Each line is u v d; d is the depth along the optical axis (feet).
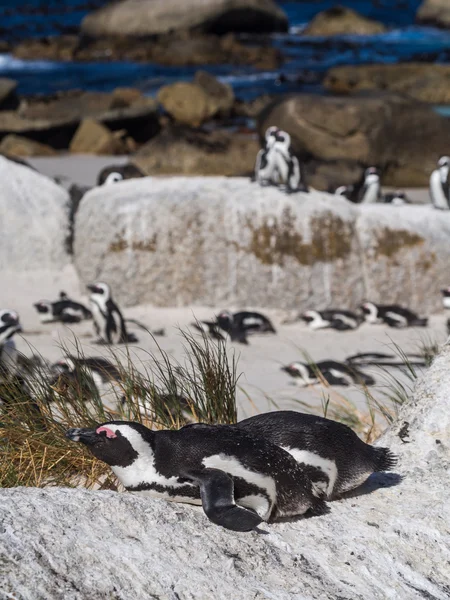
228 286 64.03
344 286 64.54
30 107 144.05
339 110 115.34
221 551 16.44
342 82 178.09
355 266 64.80
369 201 93.35
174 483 16.75
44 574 14.85
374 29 256.73
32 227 69.67
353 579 16.63
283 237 63.62
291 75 198.08
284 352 53.67
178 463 16.67
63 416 26.86
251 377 46.21
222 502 15.69
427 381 23.77
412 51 228.63
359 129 114.73
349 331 60.54
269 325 59.00
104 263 64.90
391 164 114.73
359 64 198.49
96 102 149.18
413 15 302.25
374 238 65.46
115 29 232.53
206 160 113.80
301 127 115.65
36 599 14.29
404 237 65.87
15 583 14.49
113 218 64.34
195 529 16.84
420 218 67.46
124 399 28.04
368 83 176.96
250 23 245.04
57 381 28.94
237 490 16.71
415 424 22.84
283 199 64.18
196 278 64.13
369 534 18.04
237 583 15.72
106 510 16.84
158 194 64.95
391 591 16.63
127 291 64.69
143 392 27.02
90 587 14.83
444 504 19.52
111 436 16.70
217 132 120.57
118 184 68.64
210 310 63.87
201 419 26.30
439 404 22.91
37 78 197.57
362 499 19.65
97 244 65.00
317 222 63.87
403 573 17.25
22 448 24.38
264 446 17.17
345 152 114.32
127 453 16.72
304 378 44.52
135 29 232.32
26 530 15.79
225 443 16.81
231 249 63.67
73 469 24.31
